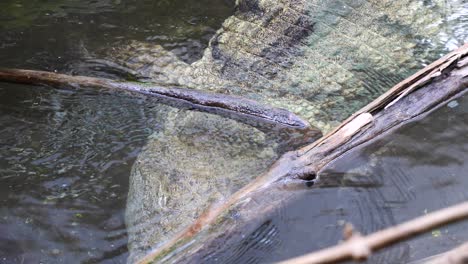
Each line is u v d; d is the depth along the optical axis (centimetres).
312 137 366
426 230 75
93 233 289
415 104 370
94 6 512
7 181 326
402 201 299
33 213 303
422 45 441
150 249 273
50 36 470
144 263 262
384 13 477
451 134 348
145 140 363
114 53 451
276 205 299
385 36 452
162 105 402
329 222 288
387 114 363
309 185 315
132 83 414
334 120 381
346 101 396
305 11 480
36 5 510
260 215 291
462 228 272
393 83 407
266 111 387
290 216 293
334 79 414
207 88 415
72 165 340
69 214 302
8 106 392
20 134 366
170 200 304
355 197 305
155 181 320
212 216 287
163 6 517
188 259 265
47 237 287
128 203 309
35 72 416
